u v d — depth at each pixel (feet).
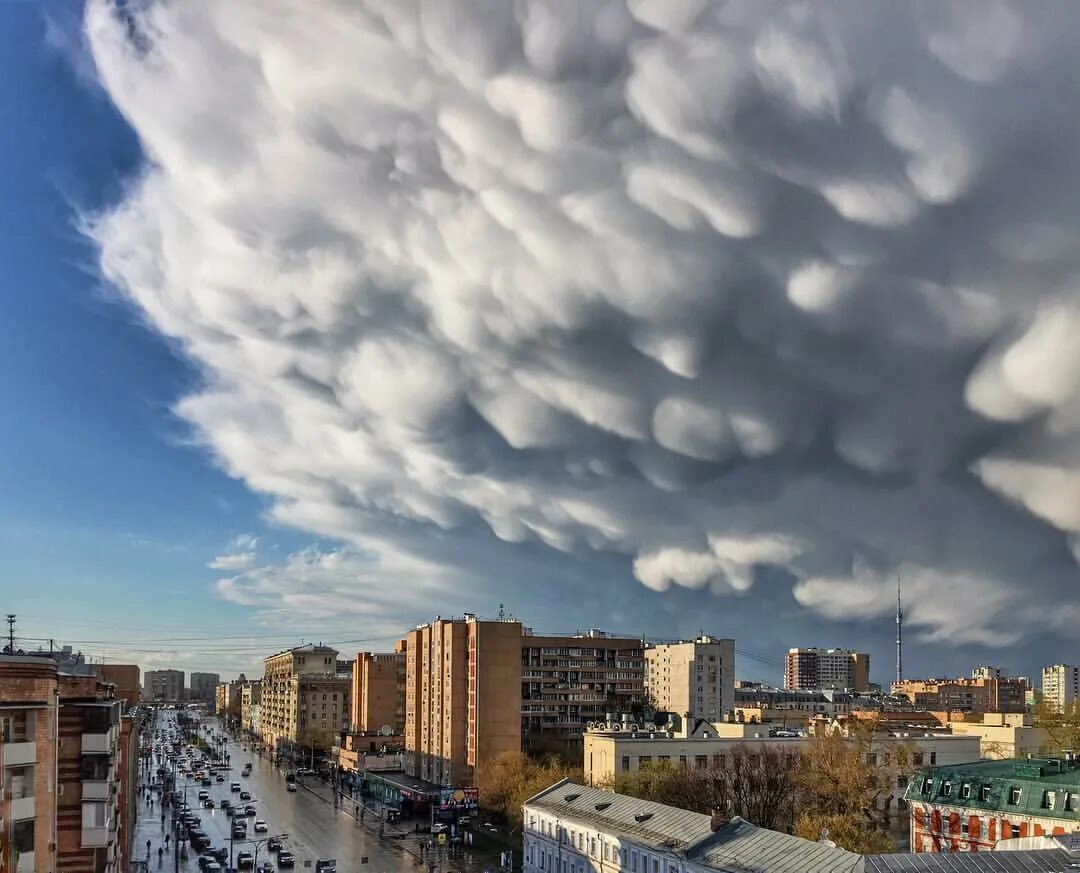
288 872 523.29
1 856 195.42
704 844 345.10
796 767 574.15
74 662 372.79
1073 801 393.70
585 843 421.59
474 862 551.18
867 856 281.95
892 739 630.74
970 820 427.74
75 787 247.29
